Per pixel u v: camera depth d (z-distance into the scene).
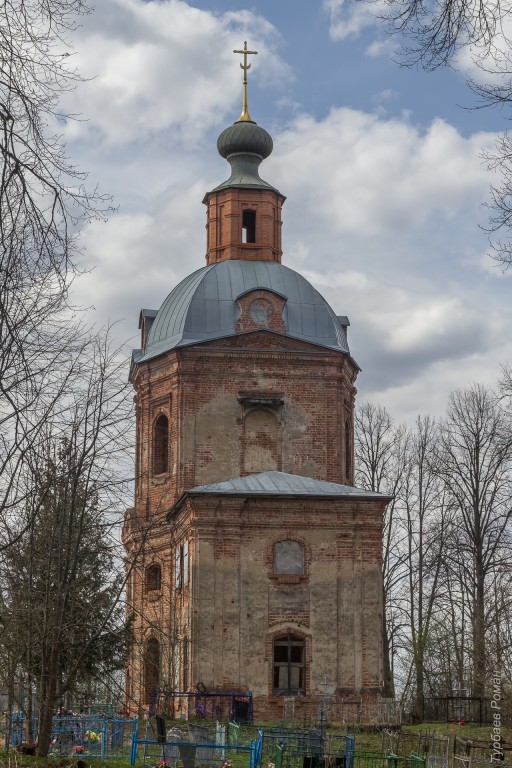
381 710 45.84
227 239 58.16
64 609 25.81
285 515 47.56
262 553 47.19
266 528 47.44
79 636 27.06
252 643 46.31
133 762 28.22
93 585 28.05
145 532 29.75
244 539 47.25
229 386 53.69
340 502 47.81
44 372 19.81
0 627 24.80
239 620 46.47
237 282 55.81
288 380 54.09
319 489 48.44
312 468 53.50
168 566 52.47
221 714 44.78
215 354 53.72
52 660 25.75
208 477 52.81
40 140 14.12
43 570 25.84
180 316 55.03
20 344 16.22
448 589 59.53
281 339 54.22
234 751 33.56
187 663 46.16
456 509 61.03
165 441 55.38
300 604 46.94
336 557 47.44
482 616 54.16
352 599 47.19
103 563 28.16
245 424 53.56
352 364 55.94
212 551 46.91
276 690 46.16
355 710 45.81
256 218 58.41
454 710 48.34
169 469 53.66
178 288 57.56
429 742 34.34
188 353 53.56
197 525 47.03
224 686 45.72
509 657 43.91
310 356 54.28
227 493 47.16
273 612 46.75
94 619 28.83
